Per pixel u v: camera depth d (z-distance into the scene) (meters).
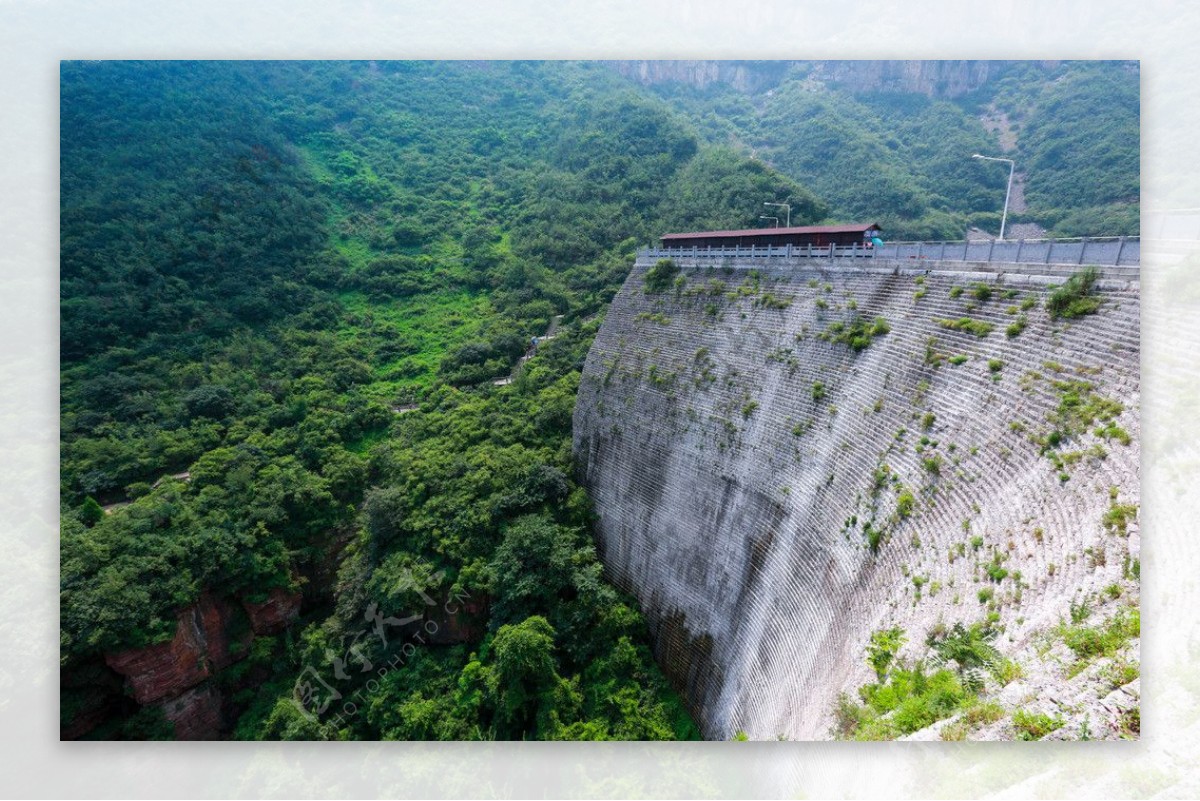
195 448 43.00
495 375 56.31
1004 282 21.14
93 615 31.59
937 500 19.62
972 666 15.26
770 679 24.77
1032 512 16.72
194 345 50.62
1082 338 18.05
